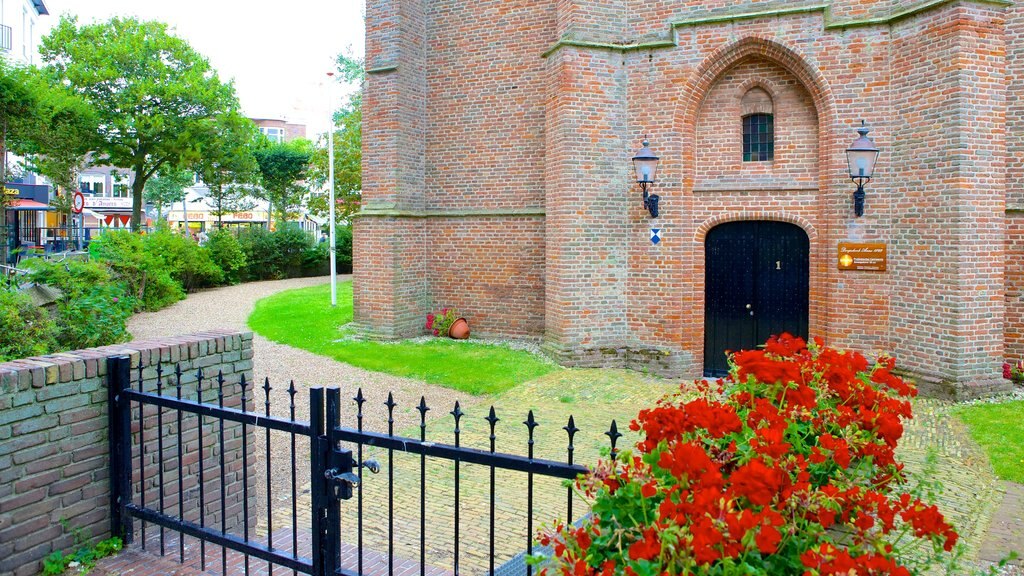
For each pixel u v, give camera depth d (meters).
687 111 13.48
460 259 16.52
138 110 30.16
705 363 13.98
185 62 31.16
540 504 7.16
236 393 5.73
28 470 4.20
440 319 16.47
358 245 16.38
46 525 4.32
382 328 16.06
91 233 41.22
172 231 29.20
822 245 12.85
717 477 2.71
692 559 2.43
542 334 15.76
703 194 13.64
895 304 12.15
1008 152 12.20
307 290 28.02
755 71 13.23
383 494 7.38
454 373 13.02
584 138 13.81
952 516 6.80
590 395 11.81
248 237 33.81
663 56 13.53
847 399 4.72
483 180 16.16
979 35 11.07
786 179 13.13
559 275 13.96
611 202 14.01
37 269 12.34
